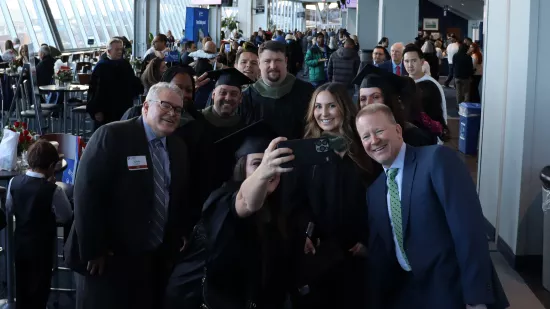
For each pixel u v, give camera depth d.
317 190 2.72
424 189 2.42
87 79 10.75
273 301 2.38
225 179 2.60
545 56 4.47
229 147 2.51
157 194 2.98
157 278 3.04
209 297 2.24
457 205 2.37
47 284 3.83
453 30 34.62
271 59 4.11
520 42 4.66
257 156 2.36
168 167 3.03
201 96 5.28
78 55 16.22
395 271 2.60
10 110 9.72
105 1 22.34
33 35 17.34
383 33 17.23
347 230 2.81
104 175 2.85
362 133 2.51
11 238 3.95
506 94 4.98
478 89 13.43
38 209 3.70
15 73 10.57
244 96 4.18
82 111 9.34
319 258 2.64
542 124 4.52
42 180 3.74
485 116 5.61
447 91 17.92
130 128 2.96
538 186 4.57
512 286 4.40
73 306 4.10
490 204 5.37
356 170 2.88
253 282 2.25
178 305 2.39
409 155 2.49
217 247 2.22
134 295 2.97
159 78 4.86
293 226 2.50
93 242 2.83
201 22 21.83
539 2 4.44
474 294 2.31
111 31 22.47
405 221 2.45
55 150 3.82
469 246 2.34
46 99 10.73
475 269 2.33
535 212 4.59
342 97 3.21
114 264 2.93
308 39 26.11
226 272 2.24
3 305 3.97
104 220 2.87
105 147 2.87
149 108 2.93
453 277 2.41
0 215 3.50
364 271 2.73
